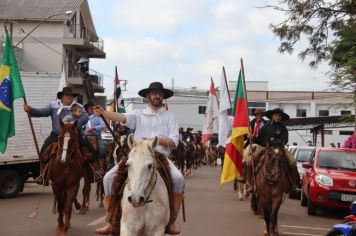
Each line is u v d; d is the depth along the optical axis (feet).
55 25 132.26
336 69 54.49
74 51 142.10
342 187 44.06
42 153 34.86
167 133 23.52
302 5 48.98
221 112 51.03
